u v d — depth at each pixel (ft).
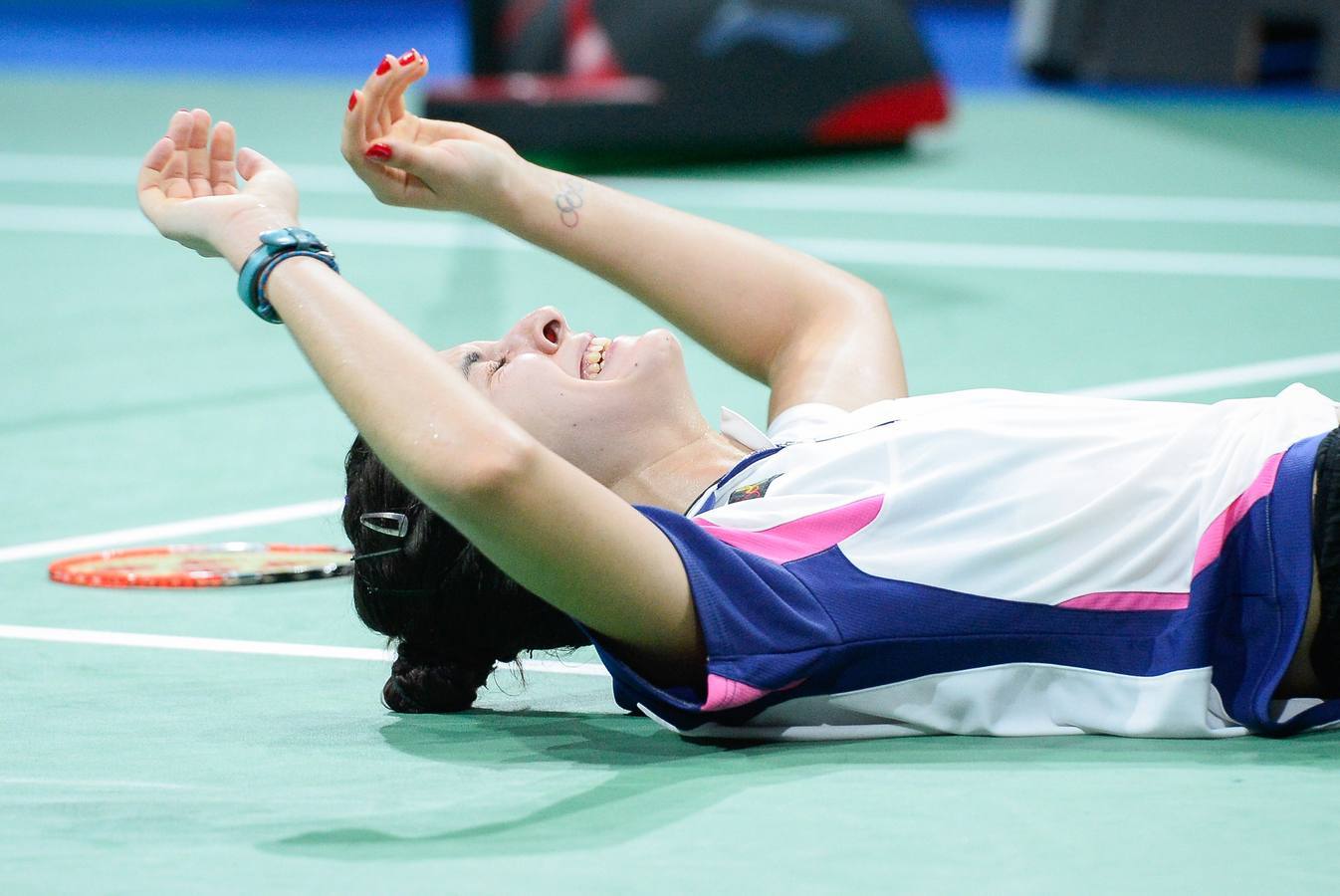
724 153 111.96
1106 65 145.28
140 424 54.60
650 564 24.53
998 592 26.37
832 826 22.65
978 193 97.76
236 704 30.40
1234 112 130.31
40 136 115.85
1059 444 27.40
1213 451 27.30
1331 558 25.71
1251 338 64.34
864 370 32.76
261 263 25.25
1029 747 26.21
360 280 76.18
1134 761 25.32
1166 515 26.81
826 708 26.73
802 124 106.63
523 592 28.30
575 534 23.68
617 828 22.72
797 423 30.91
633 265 33.91
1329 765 25.04
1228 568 26.37
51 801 24.32
